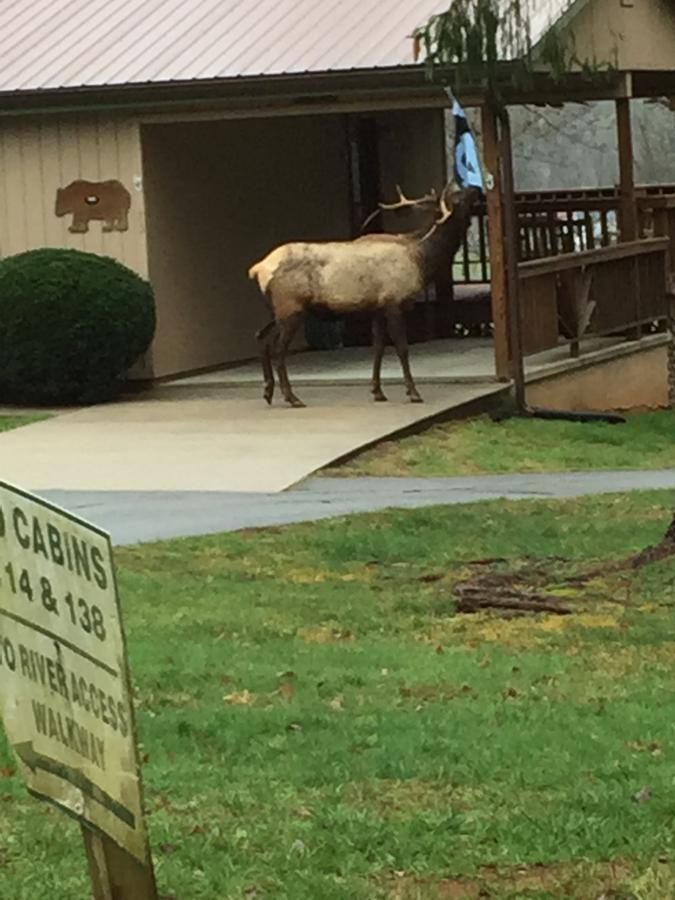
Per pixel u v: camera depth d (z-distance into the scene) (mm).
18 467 14727
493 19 16359
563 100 18938
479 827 5492
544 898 4883
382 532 11633
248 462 14617
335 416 16578
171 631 8953
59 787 4137
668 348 19375
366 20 18844
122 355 18016
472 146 17281
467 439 16078
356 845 5355
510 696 7504
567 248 22250
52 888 5105
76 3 20656
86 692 4020
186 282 19688
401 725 6914
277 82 18062
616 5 19000
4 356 17938
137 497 13352
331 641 8773
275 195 21562
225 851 5336
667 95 21547
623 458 15664
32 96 18672
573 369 18719
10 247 19469
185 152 19750
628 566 10289
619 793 5836
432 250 17031
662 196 21547
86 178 19109
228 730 6863
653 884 4910
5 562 4117
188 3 20109
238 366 20438
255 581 10336
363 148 23266
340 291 16938
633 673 7941
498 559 10742
